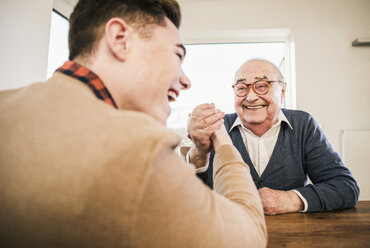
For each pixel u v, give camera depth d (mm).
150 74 475
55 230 269
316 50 2426
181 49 533
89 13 467
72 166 272
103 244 277
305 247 532
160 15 491
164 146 291
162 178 291
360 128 2314
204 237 309
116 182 270
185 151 1294
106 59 461
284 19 2500
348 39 2400
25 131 298
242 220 372
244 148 1337
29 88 367
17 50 1332
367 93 2342
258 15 2539
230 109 2635
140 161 276
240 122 1391
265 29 2527
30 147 284
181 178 311
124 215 272
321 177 1170
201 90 2656
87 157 275
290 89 2623
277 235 599
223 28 2568
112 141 285
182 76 564
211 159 1270
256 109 1278
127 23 464
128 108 488
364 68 2363
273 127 1324
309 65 2416
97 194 268
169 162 306
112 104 427
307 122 1301
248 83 1280
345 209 847
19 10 1335
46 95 338
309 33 2451
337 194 857
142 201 275
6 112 323
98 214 270
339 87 2367
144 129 302
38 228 269
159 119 518
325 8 2457
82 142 284
